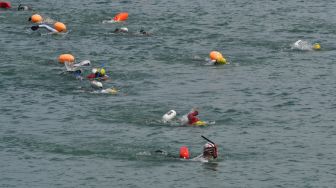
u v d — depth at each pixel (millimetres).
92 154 59062
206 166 56719
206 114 69562
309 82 80688
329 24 112062
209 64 88812
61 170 55969
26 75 83000
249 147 60719
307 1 133375
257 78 82438
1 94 75812
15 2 132625
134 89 78000
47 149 60125
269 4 130500
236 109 71062
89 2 132375
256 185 53188
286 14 120438
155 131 64438
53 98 74500
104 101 73438
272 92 76875
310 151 59906
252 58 91750
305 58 91750
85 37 103125
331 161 57719
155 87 78875
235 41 100812
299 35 104438
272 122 67250
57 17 117562
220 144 61344
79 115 68938
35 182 53875
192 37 103188
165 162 57438
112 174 55125
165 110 70562
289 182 53719
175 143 61562
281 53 94438
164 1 133625
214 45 98438
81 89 77750
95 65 87875
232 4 130750
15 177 54750
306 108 71375
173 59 91250
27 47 96750
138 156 58625
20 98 74438
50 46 97500
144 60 90625
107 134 63562
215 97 75062
